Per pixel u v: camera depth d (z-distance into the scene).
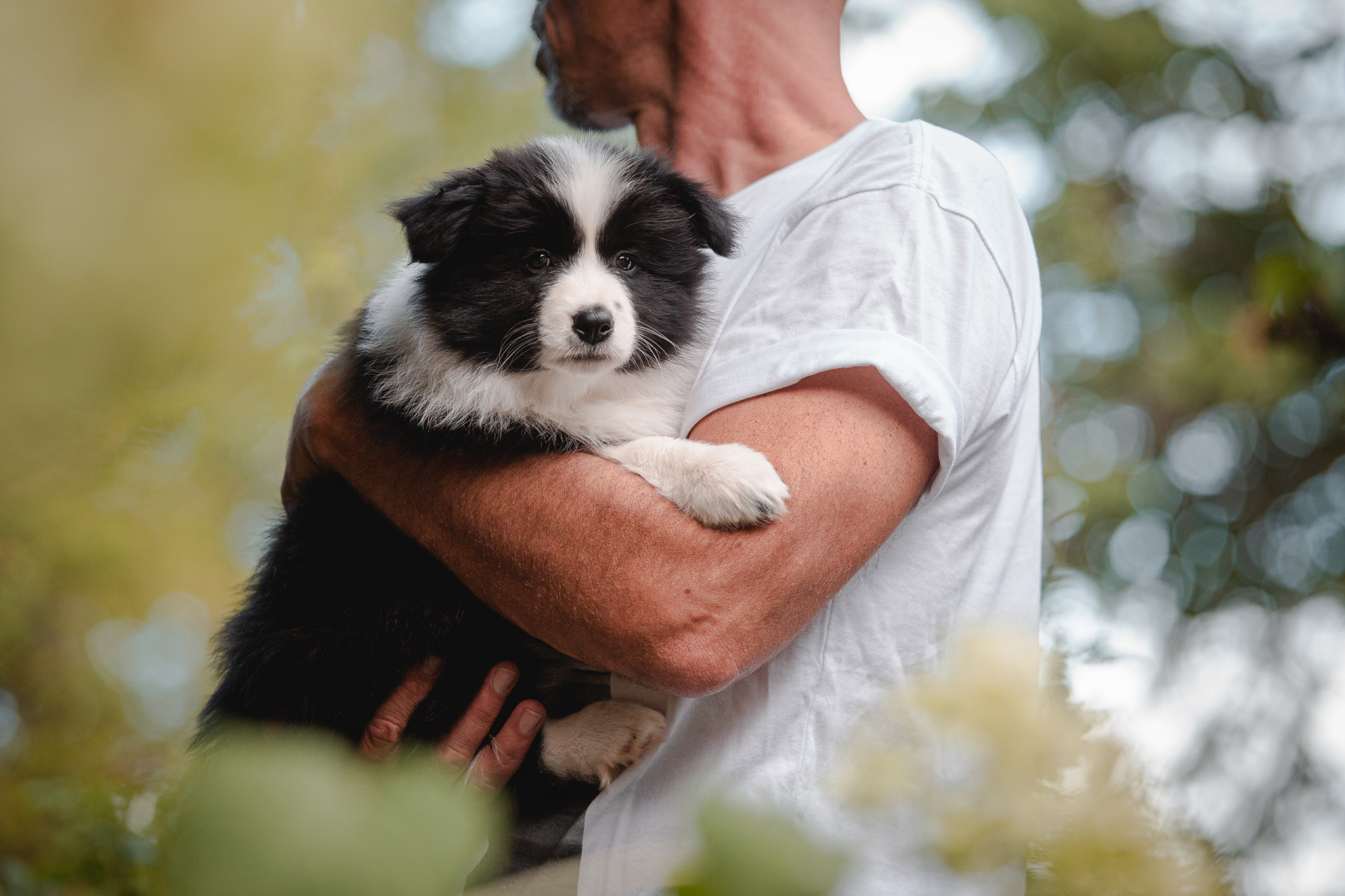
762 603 1.63
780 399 1.79
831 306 1.80
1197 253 7.47
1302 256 2.83
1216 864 0.74
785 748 1.69
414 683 2.21
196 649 7.48
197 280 0.52
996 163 2.04
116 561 2.08
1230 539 7.05
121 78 0.49
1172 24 7.35
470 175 2.54
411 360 2.37
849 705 1.72
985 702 0.69
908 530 1.84
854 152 2.04
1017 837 0.68
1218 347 6.74
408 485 2.04
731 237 2.21
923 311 1.76
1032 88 7.55
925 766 0.73
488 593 1.84
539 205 2.51
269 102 0.54
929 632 1.80
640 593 1.63
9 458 0.51
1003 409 1.87
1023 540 1.97
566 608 1.70
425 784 0.51
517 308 2.45
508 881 1.80
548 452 2.01
